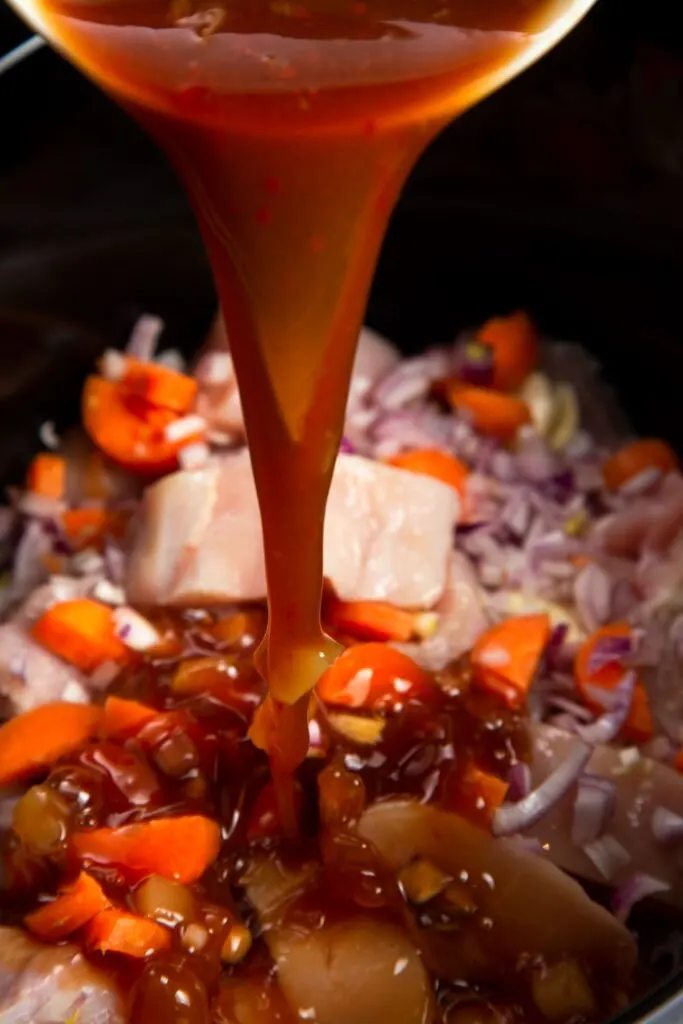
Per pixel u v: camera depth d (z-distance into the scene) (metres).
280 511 0.35
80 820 0.38
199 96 0.32
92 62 0.33
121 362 0.46
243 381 0.34
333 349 0.34
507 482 0.46
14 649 0.41
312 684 0.36
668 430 0.46
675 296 0.44
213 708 0.40
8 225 0.43
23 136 0.42
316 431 0.34
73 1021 0.36
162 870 0.37
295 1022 0.36
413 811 0.38
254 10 0.33
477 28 0.33
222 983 0.37
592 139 0.43
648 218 0.43
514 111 0.43
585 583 0.43
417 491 0.42
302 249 0.33
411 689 0.40
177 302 0.47
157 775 0.39
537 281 0.46
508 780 0.39
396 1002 0.36
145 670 0.41
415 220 0.46
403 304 0.48
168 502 0.42
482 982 0.37
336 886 0.37
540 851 0.38
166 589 0.42
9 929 0.37
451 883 0.38
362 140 0.33
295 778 0.39
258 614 0.41
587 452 0.46
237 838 0.39
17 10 0.35
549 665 0.42
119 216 0.44
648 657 0.41
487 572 0.44
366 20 0.33
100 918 0.36
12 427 0.46
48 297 0.45
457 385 0.47
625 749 0.40
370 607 0.41
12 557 0.45
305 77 0.32
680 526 0.43
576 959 0.37
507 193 0.45
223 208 0.33
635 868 0.38
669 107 0.42
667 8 0.41
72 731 0.39
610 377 0.47
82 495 0.45
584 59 0.42
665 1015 0.33
